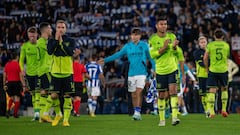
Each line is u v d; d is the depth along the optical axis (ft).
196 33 211.41
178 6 233.96
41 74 111.96
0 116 164.14
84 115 159.74
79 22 229.45
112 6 235.20
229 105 169.78
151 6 234.58
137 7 234.38
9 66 144.15
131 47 122.72
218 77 132.36
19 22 232.73
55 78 96.02
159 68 94.22
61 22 94.32
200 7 228.84
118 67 198.49
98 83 156.35
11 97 144.77
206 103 140.26
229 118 126.00
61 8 238.89
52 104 107.34
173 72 93.61
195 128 90.79
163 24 93.86
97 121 114.73
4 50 207.62
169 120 114.52
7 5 239.09
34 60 123.24
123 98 188.96
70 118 132.26
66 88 96.73
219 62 131.85
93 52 213.25
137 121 113.80
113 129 89.10
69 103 97.96
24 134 80.59
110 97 191.72
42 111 111.14
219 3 231.91
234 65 169.37
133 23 220.84
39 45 113.19
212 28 215.51
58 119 100.78
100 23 228.63
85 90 175.52
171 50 94.07
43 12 235.20
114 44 219.00
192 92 177.68
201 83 139.85
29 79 123.65
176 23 219.00
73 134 79.71
